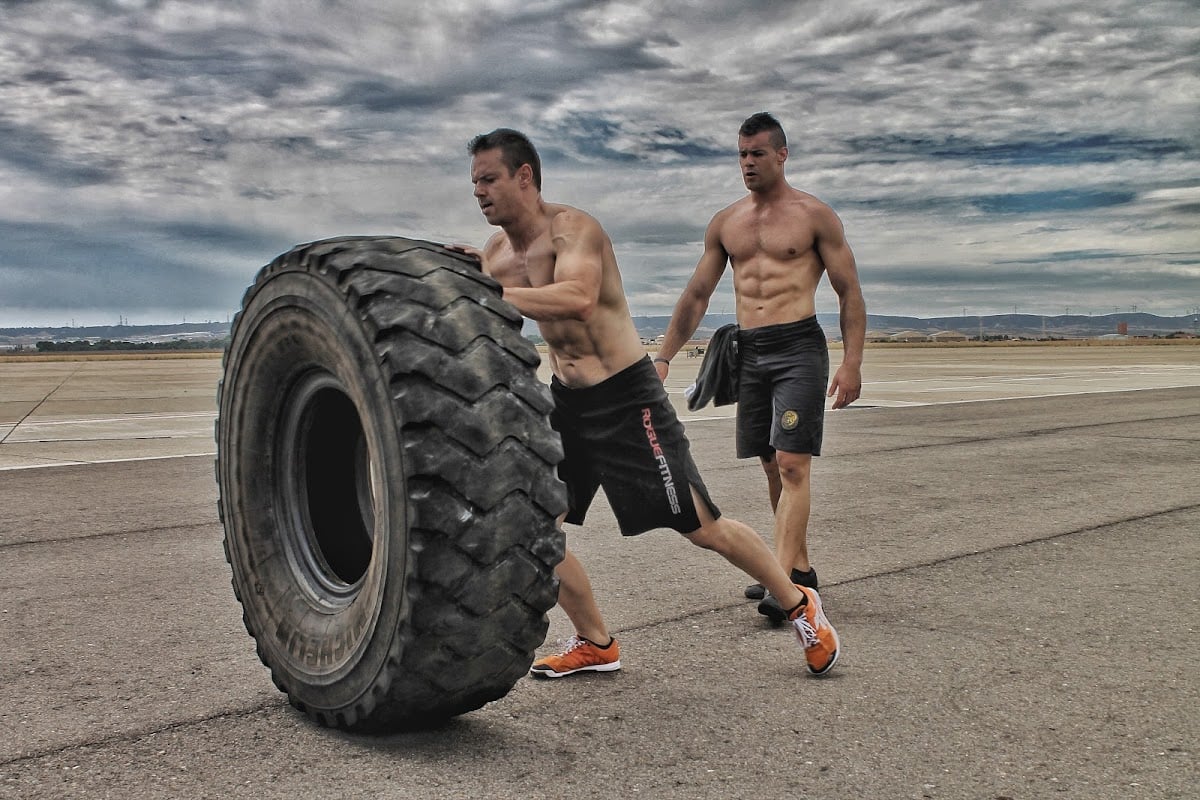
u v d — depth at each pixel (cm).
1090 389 2028
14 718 291
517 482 241
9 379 3600
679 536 578
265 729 280
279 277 276
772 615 386
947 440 1061
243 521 305
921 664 337
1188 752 260
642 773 248
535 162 314
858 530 582
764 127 434
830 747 264
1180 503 663
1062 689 310
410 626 238
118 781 245
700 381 460
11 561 514
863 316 432
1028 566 486
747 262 442
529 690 315
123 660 350
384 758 258
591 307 298
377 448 244
